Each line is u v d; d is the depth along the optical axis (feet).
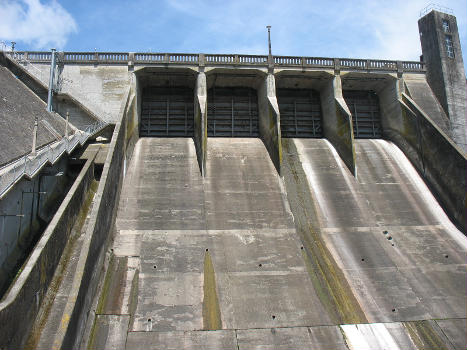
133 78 114.52
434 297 76.28
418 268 83.56
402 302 74.64
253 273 78.38
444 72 124.26
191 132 124.77
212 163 109.19
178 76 120.57
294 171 110.32
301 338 65.72
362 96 137.69
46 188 80.38
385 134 132.98
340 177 109.70
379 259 85.15
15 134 79.00
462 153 99.50
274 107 113.39
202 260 80.18
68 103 111.34
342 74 124.06
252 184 103.19
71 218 74.84
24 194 69.87
